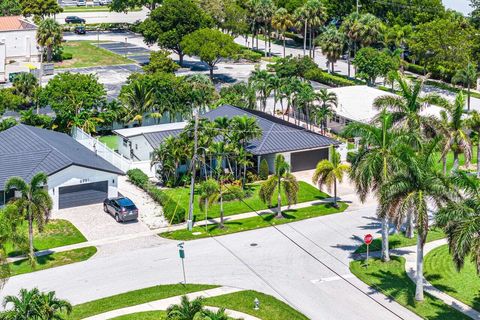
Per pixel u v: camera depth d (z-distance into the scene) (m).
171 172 79.25
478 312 50.31
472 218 45.94
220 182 70.88
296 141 84.00
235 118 77.94
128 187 78.56
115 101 99.81
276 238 64.50
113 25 185.75
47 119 95.25
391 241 63.19
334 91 107.69
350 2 159.62
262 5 155.12
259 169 81.44
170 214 68.75
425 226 49.97
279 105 114.75
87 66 142.25
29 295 43.91
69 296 53.22
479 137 79.25
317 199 75.00
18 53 144.25
